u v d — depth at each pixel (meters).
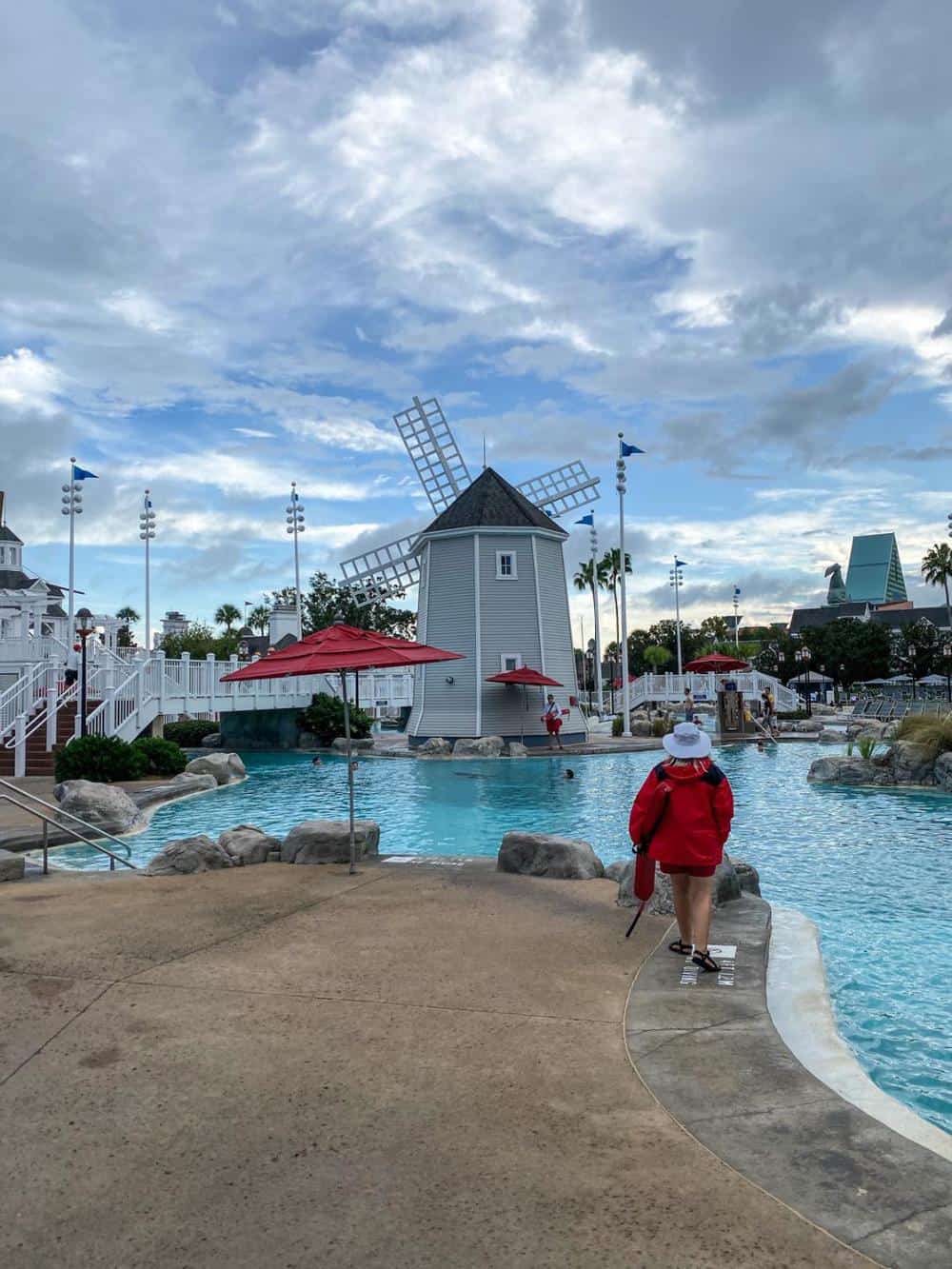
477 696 38.59
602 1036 5.57
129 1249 3.40
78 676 28.17
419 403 50.34
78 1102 4.68
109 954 7.45
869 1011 7.51
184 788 22.97
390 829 18.33
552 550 41.38
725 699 41.09
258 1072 5.05
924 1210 3.59
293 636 51.47
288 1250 3.38
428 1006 6.14
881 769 23.86
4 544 70.69
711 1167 3.95
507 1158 4.06
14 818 16.81
